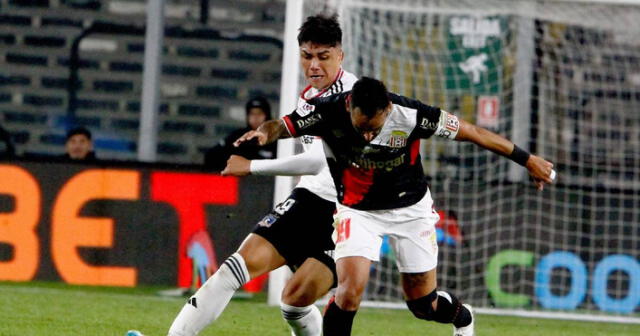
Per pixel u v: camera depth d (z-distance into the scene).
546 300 33.69
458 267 33.56
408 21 36.72
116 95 46.62
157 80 40.66
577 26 38.31
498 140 19.22
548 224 33.69
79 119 46.62
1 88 46.94
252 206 33.72
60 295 31.77
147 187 33.88
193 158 46.38
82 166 33.91
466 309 21.69
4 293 31.52
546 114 38.50
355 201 19.39
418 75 37.00
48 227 33.91
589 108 39.09
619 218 33.75
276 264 20.14
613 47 39.22
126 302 30.91
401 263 19.97
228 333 25.81
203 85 46.34
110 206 33.88
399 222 19.61
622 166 39.22
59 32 47.00
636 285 33.72
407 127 18.80
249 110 34.34
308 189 20.34
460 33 37.16
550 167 19.30
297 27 31.62
